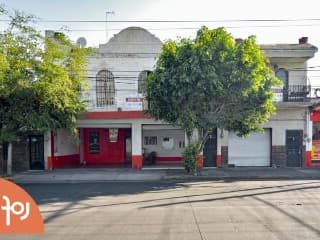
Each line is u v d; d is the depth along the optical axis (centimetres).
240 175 1941
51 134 2267
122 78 2409
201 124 1842
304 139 2316
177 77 1744
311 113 2309
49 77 1850
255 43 1823
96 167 2391
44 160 2269
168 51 1820
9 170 2034
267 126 2338
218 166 2298
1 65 1703
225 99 1797
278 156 2330
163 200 1243
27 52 1855
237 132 2131
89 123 2273
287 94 2286
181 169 2214
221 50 1761
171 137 2628
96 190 1518
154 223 898
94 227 866
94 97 2400
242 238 755
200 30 1834
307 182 1716
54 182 1819
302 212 1012
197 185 1644
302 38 2581
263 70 1819
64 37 2048
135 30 2412
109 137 2681
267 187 1544
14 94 1819
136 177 1939
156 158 2609
